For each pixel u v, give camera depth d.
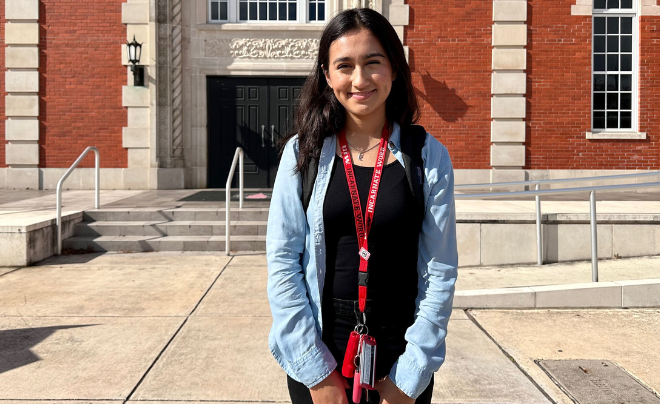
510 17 13.12
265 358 4.00
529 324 4.78
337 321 1.69
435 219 1.67
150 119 13.32
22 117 13.35
